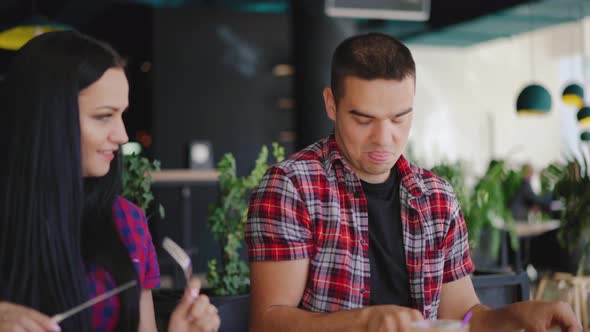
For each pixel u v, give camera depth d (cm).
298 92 734
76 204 129
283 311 145
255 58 870
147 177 260
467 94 1110
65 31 133
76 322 128
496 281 277
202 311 122
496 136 1126
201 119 848
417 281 160
